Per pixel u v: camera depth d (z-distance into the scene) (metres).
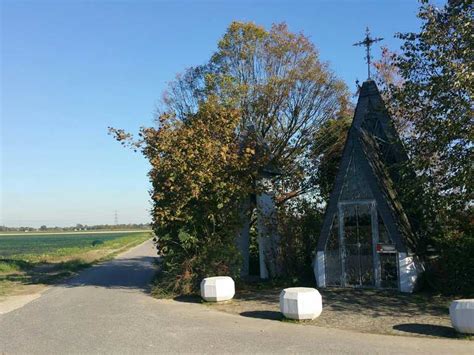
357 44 17.53
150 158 16.27
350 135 15.62
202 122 16.38
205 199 15.56
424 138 13.52
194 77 25.75
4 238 114.12
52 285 19.80
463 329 9.05
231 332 9.92
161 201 15.93
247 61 24.92
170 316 11.88
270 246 18.48
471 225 14.08
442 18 13.07
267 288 16.33
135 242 67.69
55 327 10.88
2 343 9.45
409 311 11.66
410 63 13.44
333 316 11.30
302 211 19.17
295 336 9.44
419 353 8.01
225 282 13.76
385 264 14.78
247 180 16.47
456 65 11.97
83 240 95.62
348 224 15.49
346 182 15.56
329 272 15.77
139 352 8.50
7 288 18.89
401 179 15.28
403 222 14.98
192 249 15.87
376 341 8.90
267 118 24.47
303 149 24.80
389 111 15.69
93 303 14.34
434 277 14.37
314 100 24.91
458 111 12.34
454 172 12.84
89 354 8.44
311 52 25.03
